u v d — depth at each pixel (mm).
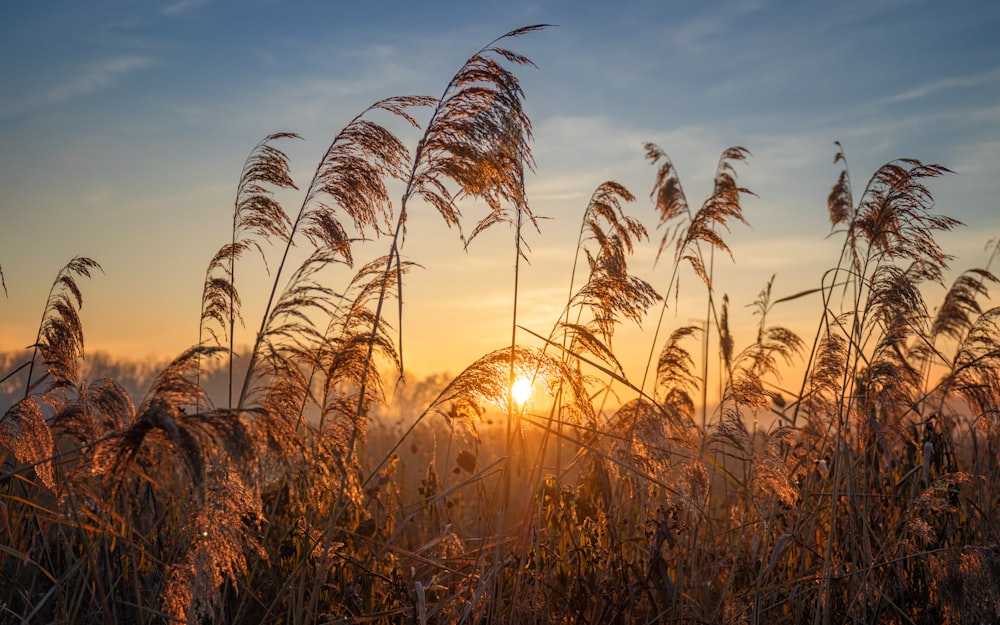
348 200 2078
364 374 1934
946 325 3361
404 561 2305
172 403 1584
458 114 1986
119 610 2021
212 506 1723
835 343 2469
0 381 2111
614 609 2135
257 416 1634
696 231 2559
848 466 2262
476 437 2213
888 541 2246
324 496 2131
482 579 2061
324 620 2023
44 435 1926
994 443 2572
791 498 2195
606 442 2295
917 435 2488
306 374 1988
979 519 2369
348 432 1933
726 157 2963
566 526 2215
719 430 2322
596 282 2299
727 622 2121
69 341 2150
